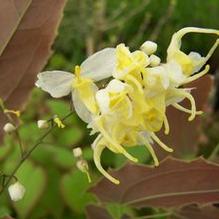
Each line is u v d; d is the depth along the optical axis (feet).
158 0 1.85
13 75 0.48
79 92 0.40
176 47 0.41
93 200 0.90
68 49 1.63
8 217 0.48
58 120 0.43
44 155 0.90
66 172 0.90
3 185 0.48
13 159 0.90
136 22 1.82
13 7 0.47
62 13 0.47
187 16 1.87
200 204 0.52
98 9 1.45
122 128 0.39
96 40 1.50
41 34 0.47
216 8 1.89
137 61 0.38
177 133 0.59
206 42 1.83
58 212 0.90
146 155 0.72
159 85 0.39
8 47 0.47
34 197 0.87
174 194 0.51
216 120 1.32
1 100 0.47
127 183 0.51
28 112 1.08
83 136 1.02
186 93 0.40
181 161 0.48
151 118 0.39
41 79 0.40
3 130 0.50
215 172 0.48
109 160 0.97
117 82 0.38
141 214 0.71
